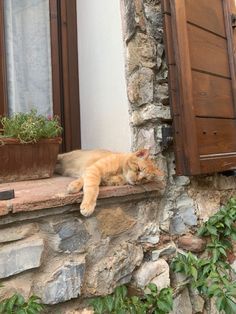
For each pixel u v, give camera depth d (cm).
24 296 105
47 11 193
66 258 116
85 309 120
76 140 198
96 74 183
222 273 151
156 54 156
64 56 194
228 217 154
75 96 198
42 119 143
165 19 144
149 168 133
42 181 140
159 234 147
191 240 154
